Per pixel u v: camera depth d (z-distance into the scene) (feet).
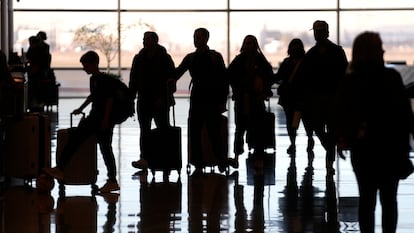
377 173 20.18
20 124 32.30
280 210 27.61
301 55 41.11
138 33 90.89
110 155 31.17
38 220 26.09
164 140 34.63
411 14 91.09
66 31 90.58
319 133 35.47
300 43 41.22
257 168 36.88
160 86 35.76
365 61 20.13
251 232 24.30
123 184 32.86
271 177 34.73
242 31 91.15
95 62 30.53
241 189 31.76
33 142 32.24
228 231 24.40
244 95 36.52
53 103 69.41
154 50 35.81
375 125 20.04
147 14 90.68
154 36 35.76
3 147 32.91
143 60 35.83
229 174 35.58
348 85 20.25
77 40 90.74
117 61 90.89
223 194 30.63
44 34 65.72
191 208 27.94
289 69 41.55
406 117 20.17
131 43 90.94
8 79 32.07
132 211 27.40
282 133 53.11
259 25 91.04
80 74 91.56
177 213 27.09
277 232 24.31
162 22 90.89
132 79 36.09
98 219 26.18
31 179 32.86
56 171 30.89
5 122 32.58
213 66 34.63
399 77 20.33
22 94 32.40
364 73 20.20
